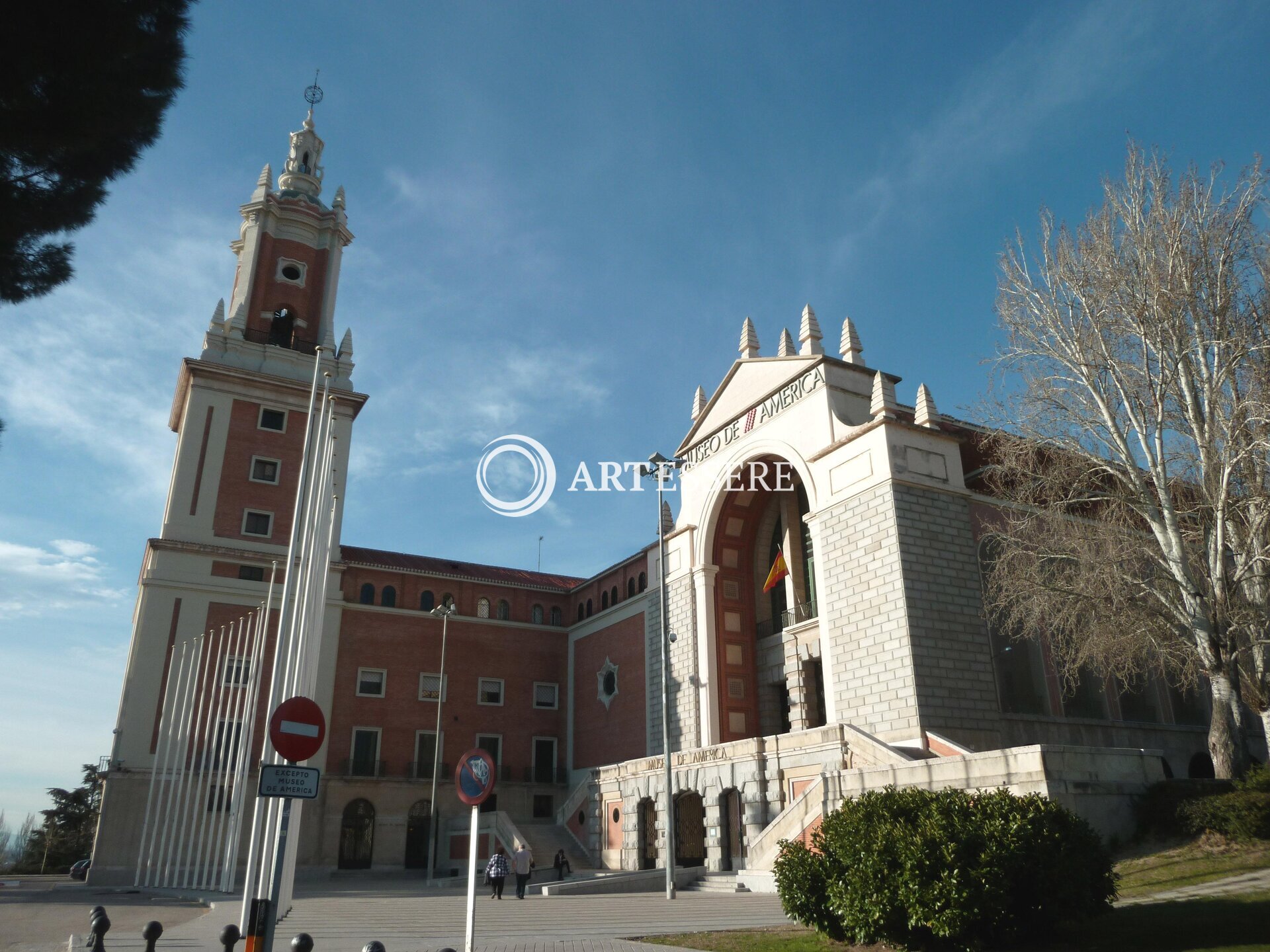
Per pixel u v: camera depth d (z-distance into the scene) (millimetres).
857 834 12031
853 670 30547
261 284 52281
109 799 38750
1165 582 23969
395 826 45094
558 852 35781
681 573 41719
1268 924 11789
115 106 11266
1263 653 22875
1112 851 19312
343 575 48312
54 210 11914
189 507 44938
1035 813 11734
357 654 47344
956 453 32531
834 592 32062
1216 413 22562
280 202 54562
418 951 13188
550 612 54031
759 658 39969
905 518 30203
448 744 48125
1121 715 32531
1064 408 24984
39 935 16844
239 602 43875
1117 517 24984
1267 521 22438
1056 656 29422
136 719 40281
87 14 10359
